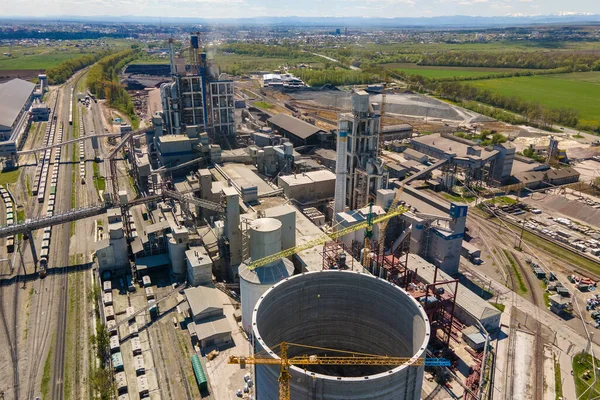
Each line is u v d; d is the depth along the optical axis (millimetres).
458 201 178125
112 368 92562
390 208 132375
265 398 67062
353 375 87375
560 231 151875
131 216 152750
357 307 84375
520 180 190125
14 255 134875
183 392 87562
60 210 167000
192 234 130000
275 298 77562
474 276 127812
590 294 119750
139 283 122000
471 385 90062
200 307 103062
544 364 96000
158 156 192375
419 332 71125
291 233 119938
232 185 156500
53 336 102438
